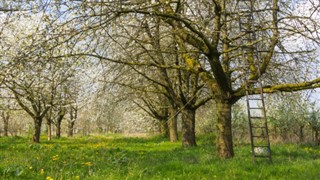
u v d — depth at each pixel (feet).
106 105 71.61
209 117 88.63
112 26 33.35
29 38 29.35
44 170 29.68
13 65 28.07
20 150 53.01
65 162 34.68
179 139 95.35
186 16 36.60
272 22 37.37
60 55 31.12
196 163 34.86
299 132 71.92
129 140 98.94
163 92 62.95
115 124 139.33
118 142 89.45
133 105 102.53
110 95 65.51
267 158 35.99
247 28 40.60
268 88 38.06
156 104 97.04
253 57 42.57
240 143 64.85
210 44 36.37
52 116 110.73
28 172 27.89
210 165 32.04
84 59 34.91
